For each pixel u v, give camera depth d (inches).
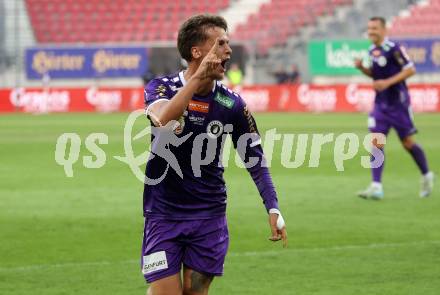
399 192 1430.9
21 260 910.4
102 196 1392.7
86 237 1042.1
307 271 847.1
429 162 1859.0
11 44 4355.3
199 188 570.9
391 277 818.2
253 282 802.8
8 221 1159.0
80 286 790.5
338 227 1096.2
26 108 3912.4
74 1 4613.7
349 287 779.4
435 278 812.6
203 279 580.4
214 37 554.9
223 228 584.1
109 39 4542.3
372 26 1360.7
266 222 1139.9
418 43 3801.7
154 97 552.7
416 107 3560.5
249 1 4466.0
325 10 4286.4
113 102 3870.6
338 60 3927.2
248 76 4067.4
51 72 4178.2
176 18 4542.3
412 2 4261.8
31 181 1590.8
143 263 580.7
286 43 4205.2
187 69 569.0
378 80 1343.5
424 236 1031.6
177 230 570.9
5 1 4382.4
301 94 3725.4
